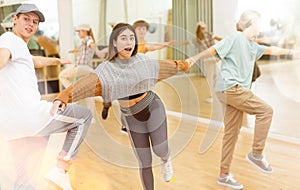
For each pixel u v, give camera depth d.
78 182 2.16
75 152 1.88
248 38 2.25
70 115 1.67
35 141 1.98
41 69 4.50
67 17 4.04
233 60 2.01
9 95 1.83
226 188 2.11
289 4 2.83
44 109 1.82
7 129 1.85
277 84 3.05
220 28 3.30
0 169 2.02
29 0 4.33
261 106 2.09
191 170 2.34
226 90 1.98
